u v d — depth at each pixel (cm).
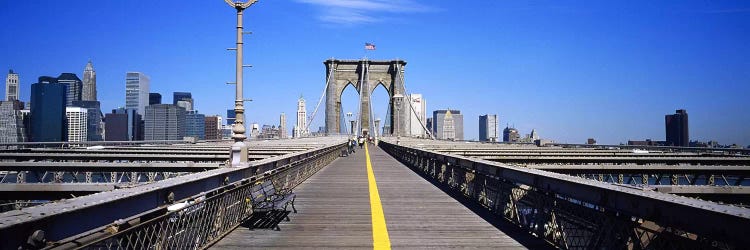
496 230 802
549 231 690
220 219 728
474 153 2020
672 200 423
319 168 2397
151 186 522
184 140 3375
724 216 358
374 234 767
